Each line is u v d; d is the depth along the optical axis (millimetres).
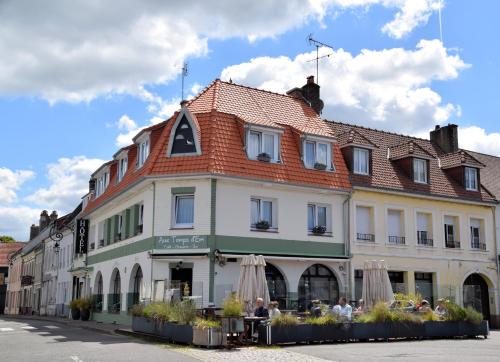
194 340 16516
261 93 28656
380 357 13953
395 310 19938
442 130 35688
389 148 31828
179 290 21297
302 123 28125
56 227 49406
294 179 25422
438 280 29500
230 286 22891
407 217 29094
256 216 24922
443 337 20250
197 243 23359
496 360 13375
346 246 26656
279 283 25094
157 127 26797
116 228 30328
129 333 21406
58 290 46344
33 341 18859
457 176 32094
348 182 27109
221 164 23828
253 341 17469
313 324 17891
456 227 31094
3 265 77438
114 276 30125
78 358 13617
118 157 31453
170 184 24141
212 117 24953
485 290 32031
